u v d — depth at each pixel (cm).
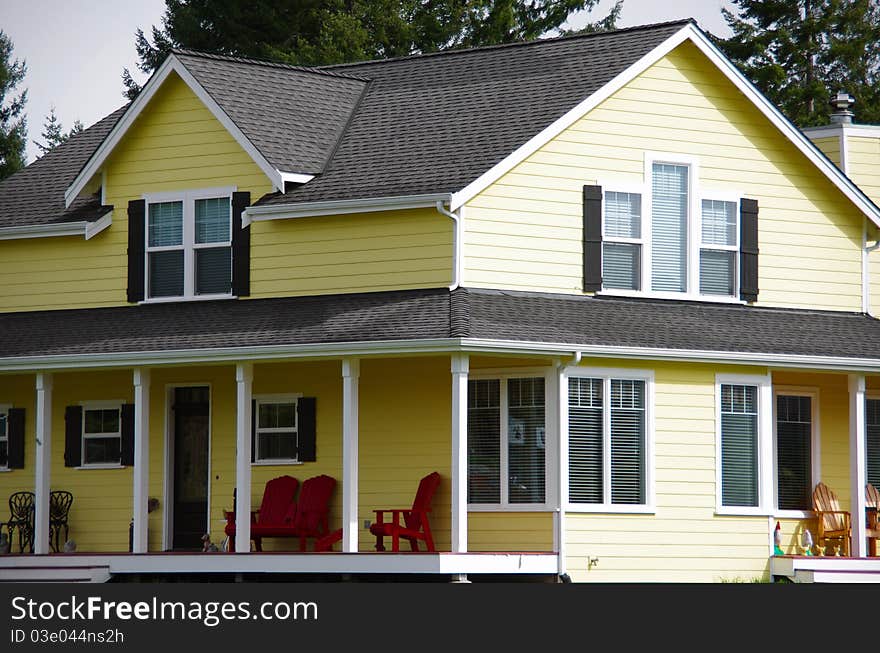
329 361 2742
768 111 2855
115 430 2927
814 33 5541
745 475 2702
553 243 2677
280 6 5156
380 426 2686
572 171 2705
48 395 2741
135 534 2630
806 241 2911
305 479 2747
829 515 2789
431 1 5172
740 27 5550
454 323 2441
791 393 2836
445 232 2617
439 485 2623
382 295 2642
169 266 2867
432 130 2798
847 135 3344
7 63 5719
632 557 2581
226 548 2702
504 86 2872
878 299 3119
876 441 2933
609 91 2720
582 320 2595
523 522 2555
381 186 2658
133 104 2870
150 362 2628
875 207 2959
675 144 2794
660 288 2764
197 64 2855
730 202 2838
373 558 2406
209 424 2847
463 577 2395
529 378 2577
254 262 2783
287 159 2736
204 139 2853
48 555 2609
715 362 2619
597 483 2570
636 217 2752
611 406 2592
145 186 2898
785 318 2838
